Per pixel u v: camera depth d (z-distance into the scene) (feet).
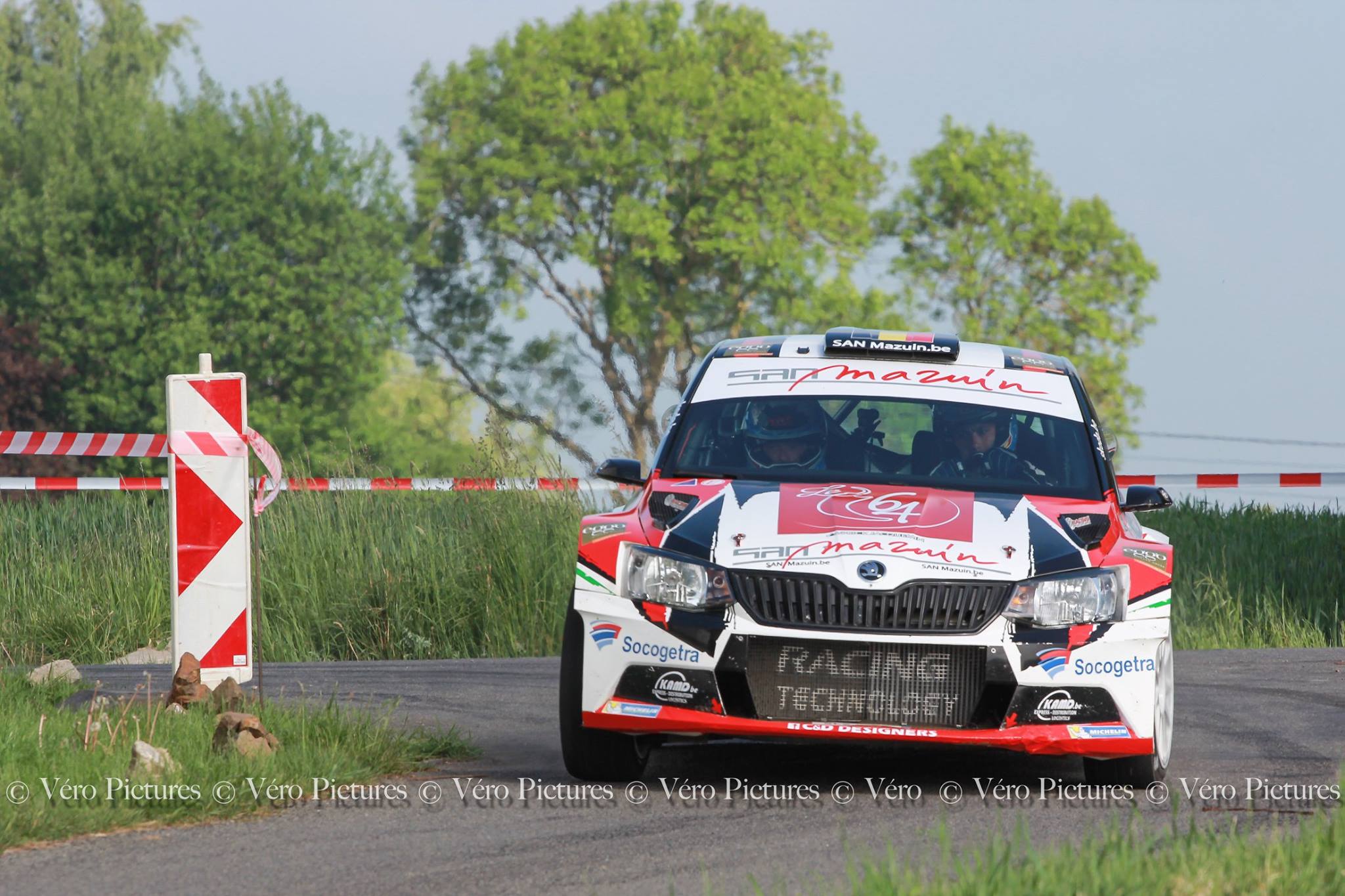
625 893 62.54
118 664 156.35
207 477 102.53
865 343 104.06
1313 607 195.31
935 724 81.56
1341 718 118.21
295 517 191.72
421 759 95.40
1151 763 85.71
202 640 102.47
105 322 652.48
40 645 175.01
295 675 142.92
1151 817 78.89
